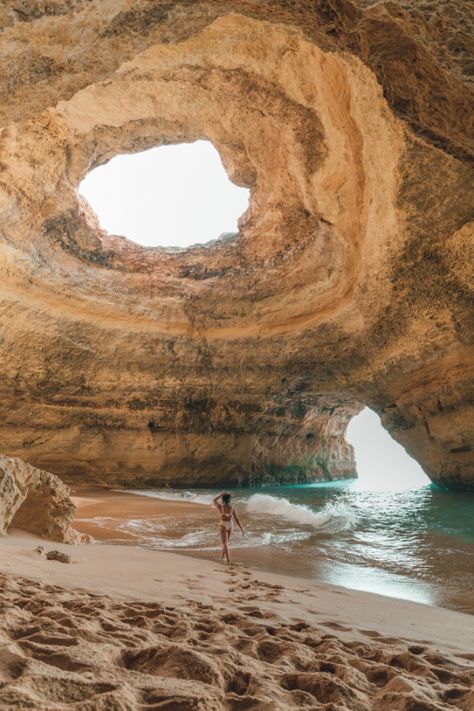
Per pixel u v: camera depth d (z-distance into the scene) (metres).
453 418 15.53
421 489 20.03
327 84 11.84
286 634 3.24
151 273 19.02
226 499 7.62
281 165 15.77
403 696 1.98
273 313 19.05
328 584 5.86
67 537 7.48
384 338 16.09
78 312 18.23
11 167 15.16
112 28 5.26
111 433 19.56
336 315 17.41
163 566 6.11
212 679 2.03
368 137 11.15
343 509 14.23
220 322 19.67
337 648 2.96
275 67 12.45
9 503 6.68
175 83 13.95
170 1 5.13
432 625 4.12
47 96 5.95
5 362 17.58
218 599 4.49
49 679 1.63
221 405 20.67
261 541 9.11
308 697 1.97
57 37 5.09
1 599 3.21
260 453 22.19
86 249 17.83
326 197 14.34
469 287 12.70
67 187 16.42
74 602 3.40
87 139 15.75
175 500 15.76
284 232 17.41
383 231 12.88
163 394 19.83
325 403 23.59
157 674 2.06
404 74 5.82
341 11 5.16
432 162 10.60
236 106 14.41
